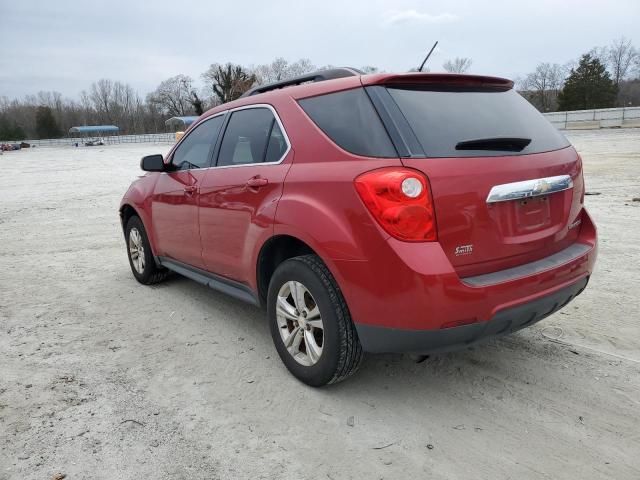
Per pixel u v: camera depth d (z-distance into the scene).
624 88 75.50
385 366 3.49
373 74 2.96
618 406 2.93
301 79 3.76
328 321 2.91
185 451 2.66
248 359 3.68
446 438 2.71
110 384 3.37
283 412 2.99
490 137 2.86
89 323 4.48
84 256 7.11
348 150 2.83
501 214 2.74
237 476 2.47
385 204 2.55
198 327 4.30
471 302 2.54
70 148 75.12
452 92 3.03
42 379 3.45
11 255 7.29
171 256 4.82
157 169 4.61
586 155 18.36
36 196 14.65
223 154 3.97
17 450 2.69
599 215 8.10
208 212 3.94
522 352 3.61
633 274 5.15
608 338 3.77
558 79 77.88
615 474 2.40
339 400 3.09
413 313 2.53
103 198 13.61
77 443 2.74
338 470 2.49
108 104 126.75
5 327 4.42
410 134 2.66
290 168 3.15
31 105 131.88
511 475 2.41
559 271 2.88
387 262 2.56
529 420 2.83
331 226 2.77
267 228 3.22
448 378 3.31
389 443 2.68
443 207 2.56
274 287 3.30
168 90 105.81
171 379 3.42
